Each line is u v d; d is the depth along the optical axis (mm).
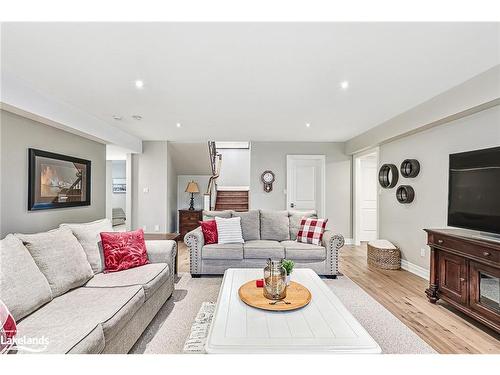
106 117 4121
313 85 2867
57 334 1557
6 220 2801
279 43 2051
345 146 6336
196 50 2154
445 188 3502
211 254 3904
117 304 1974
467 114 3012
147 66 2430
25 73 2562
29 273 1879
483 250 2398
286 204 6332
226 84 2836
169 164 6227
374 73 2578
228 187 9797
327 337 1637
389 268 4379
